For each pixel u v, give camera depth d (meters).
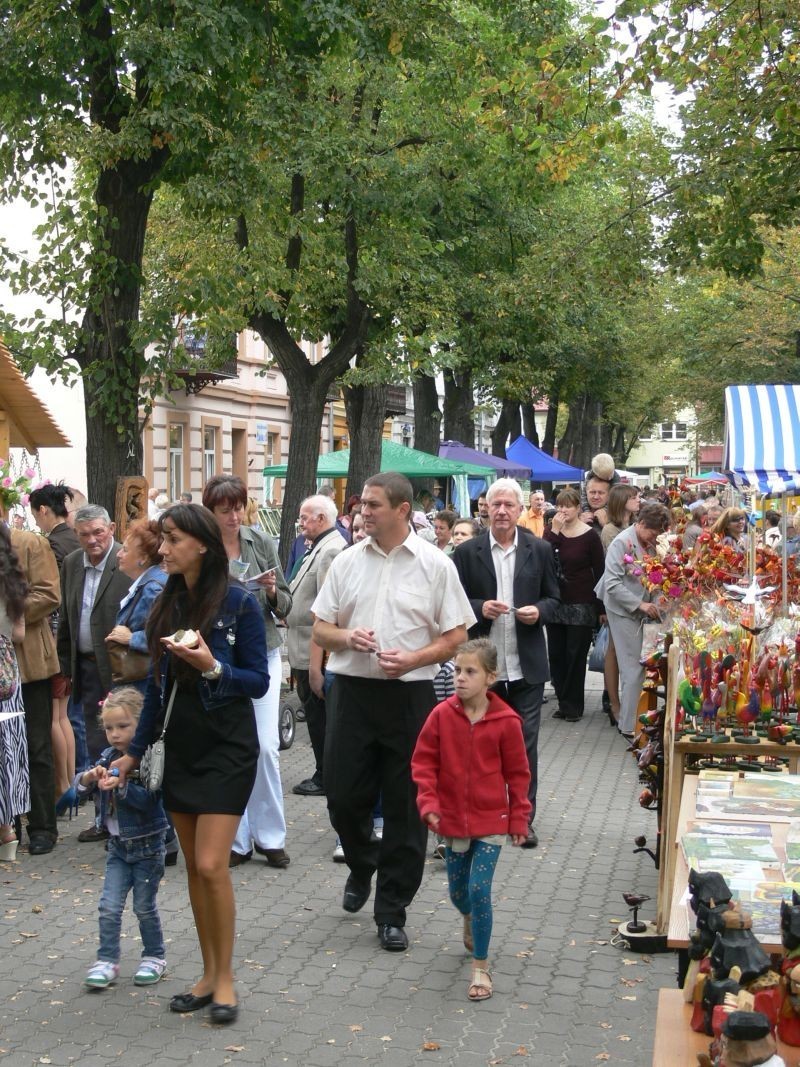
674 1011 3.68
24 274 15.52
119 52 13.52
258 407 39.19
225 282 16.73
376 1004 5.82
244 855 8.18
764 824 4.81
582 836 8.91
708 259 20.47
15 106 15.09
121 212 14.90
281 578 8.35
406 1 16.81
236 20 13.99
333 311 24.14
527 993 5.95
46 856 8.41
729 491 16.34
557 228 29.77
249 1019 5.64
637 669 10.10
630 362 44.69
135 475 14.94
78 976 6.19
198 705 5.59
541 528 18.03
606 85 15.10
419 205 24.14
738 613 6.90
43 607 8.36
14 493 10.16
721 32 15.35
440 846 8.16
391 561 6.66
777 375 41.44
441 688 8.72
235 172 15.27
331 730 6.79
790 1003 3.33
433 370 24.31
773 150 18.47
